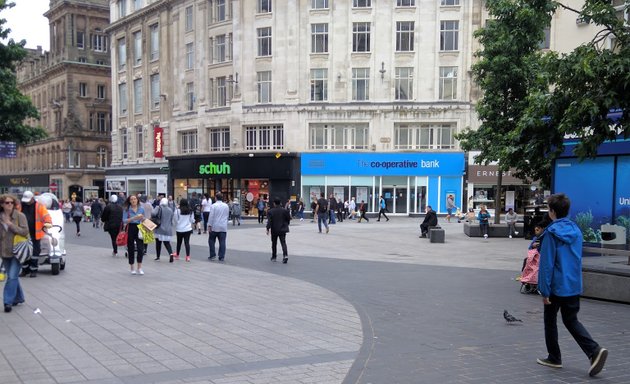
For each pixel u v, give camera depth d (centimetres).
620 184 1066
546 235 555
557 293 546
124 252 1678
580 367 569
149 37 4841
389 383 515
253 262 1452
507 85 2119
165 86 4622
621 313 829
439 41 3703
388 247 1869
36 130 2262
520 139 1116
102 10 6359
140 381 514
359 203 3750
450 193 3744
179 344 646
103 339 663
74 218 2486
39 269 1283
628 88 884
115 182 5169
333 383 516
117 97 5303
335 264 1410
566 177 1158
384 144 3759
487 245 1950
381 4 3741
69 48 6112
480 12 3656
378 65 3756
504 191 3716
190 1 4353
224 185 4128
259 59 3928
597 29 1605
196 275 1209
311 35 3838
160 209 1438
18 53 2123
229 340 666
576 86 934
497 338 682
